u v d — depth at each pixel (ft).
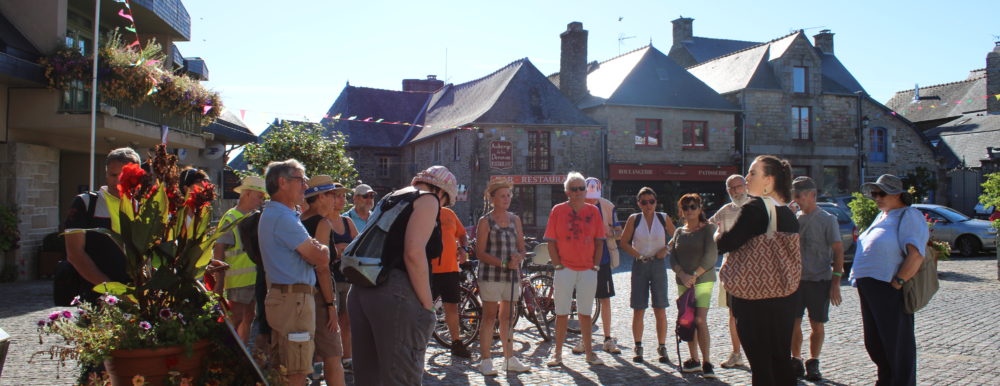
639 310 20.53
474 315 23.15
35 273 41.75
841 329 24.63
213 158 59.52
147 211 11.12
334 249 14.99
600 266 21.74
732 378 18.25
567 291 19.85
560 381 18.08
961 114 128.26
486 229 19.49
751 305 13.06
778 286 12.85
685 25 130.62
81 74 40.40
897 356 14.56
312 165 53.67
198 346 10.96
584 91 97.35
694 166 91.40
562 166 86.79
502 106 86.22
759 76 97.19
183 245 11.55
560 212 20.11
